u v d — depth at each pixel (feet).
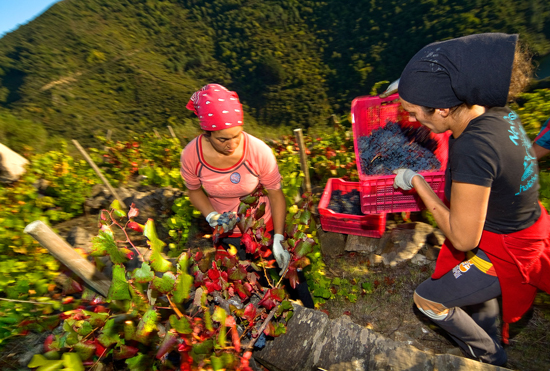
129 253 5.61
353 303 8.98
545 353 6.84
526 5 190.08
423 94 4.12
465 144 4.10
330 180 11.44
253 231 6.40
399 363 5.51
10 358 7.10
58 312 8.13
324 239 10.70
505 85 3.75
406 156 8.51
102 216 5.69
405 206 8.89
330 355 5.92
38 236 5.42
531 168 4.31
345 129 19.03
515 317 5.47
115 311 5.74
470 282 5.27
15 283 9.10
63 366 4.91
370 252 10.06
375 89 16.62
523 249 4.71
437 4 239.30
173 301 5.36
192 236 12.35
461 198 4.22
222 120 5.37
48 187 17.79
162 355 4.99
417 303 6.10
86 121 268.00
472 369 5.14
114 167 23.17
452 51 3.87
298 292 7.76
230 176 6.59
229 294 6.48
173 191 15.03
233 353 5.28
